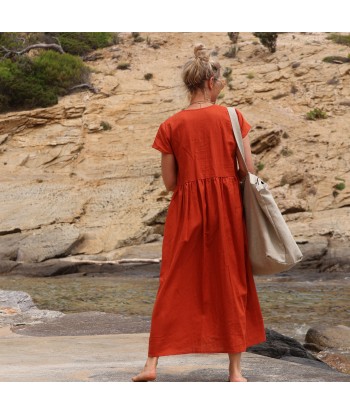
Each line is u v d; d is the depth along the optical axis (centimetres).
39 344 577
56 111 3203
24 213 2636
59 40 3812
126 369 445
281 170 2780
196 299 389
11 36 3756
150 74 3472
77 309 1291
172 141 403
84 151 3073
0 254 2344
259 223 382
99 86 3438
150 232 2544
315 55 3488
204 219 388
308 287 1595
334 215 2456
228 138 394
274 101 3234
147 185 2789
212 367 457
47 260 2320
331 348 744
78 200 2716
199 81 407
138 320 767
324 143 2911
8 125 3161
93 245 2447
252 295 395
